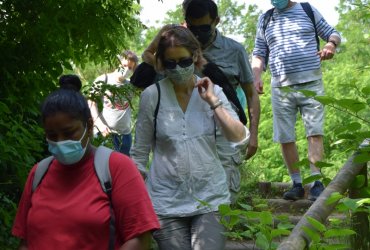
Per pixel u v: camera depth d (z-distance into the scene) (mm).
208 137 3930
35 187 2783
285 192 8070
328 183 3820
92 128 2775
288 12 7156
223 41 4844
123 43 6074
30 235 2742
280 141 7297
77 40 5797
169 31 3889
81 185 2727
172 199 3879
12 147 4555
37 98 5465
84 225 2668
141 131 4008
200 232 3818
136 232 2688
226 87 4594
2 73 5273
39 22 5410
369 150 3678
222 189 3938
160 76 4707
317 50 7160
